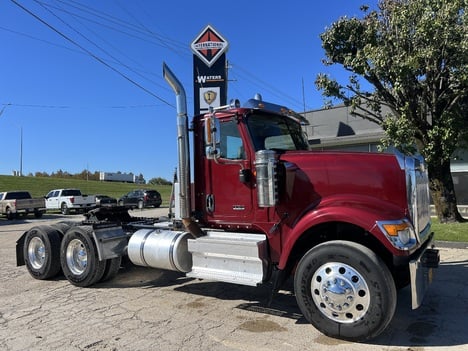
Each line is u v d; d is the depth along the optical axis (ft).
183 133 18.39
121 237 22.16
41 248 24.14
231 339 14.39
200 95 33.45
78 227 22.53
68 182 215.10
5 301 19.63
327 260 14.19
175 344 14.07
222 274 16.85
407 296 18.80
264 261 16.22
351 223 14.37
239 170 17.35
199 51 33.55
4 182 179.22
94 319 16.75
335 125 56.95
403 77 34.65
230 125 17.65
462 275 22.20
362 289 13.60
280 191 16.37
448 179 40.06
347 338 13.88
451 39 33.35
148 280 23.22
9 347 14.07
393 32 36.42
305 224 14.94
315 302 14.44
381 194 15.01
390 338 14.23
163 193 193.47
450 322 15.64
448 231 34.42
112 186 216.95
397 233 13.66
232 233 17.49
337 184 15.60
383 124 39.47
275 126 18.56
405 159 14.96
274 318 16.53
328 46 41.34
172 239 19.07
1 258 32.60
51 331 15.51
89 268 21.44
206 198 18.34
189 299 19.36
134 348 13.80
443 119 36.47
